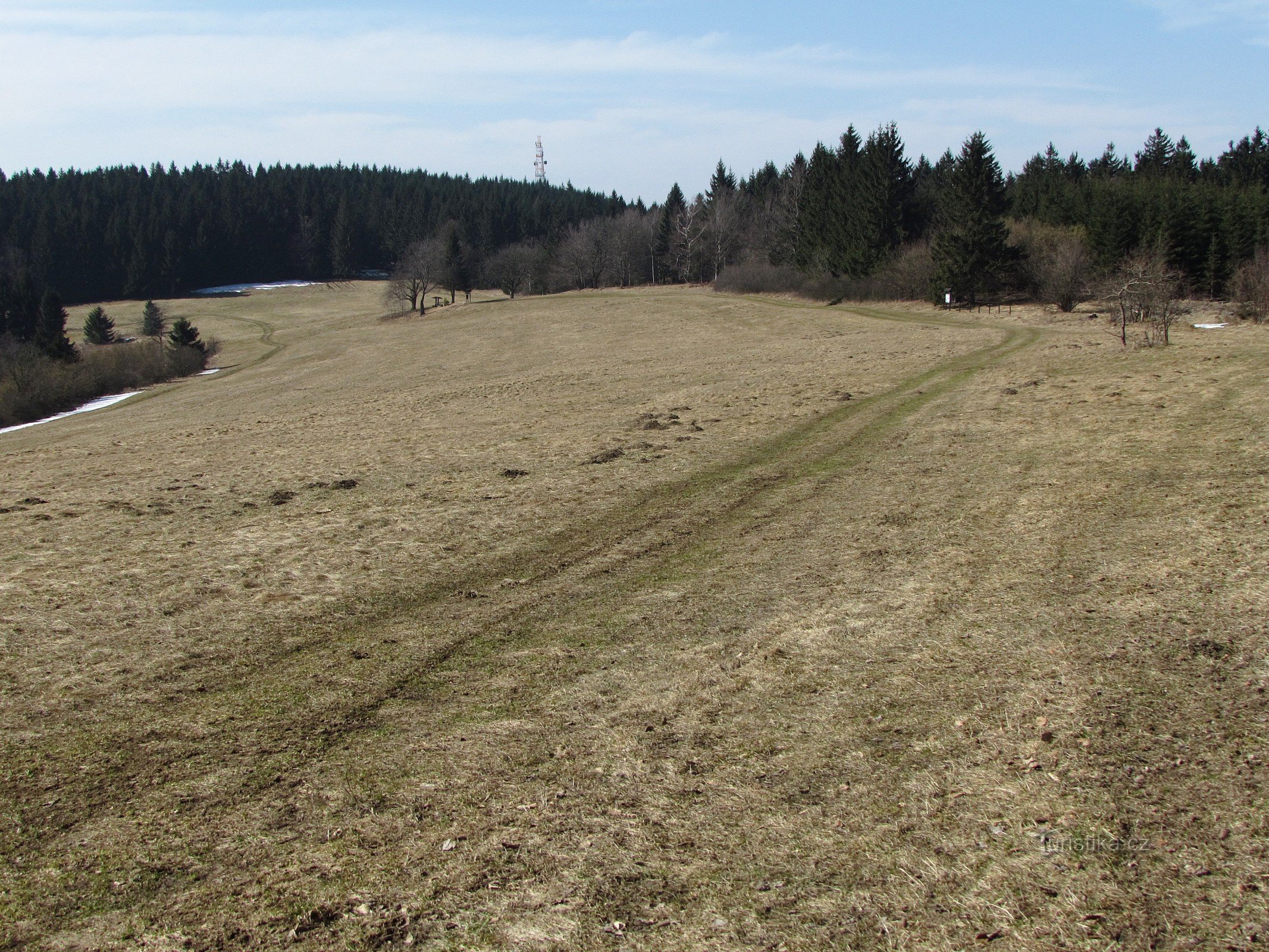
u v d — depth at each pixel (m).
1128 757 5.33
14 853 5.08
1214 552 8.74
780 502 12.79
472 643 8.09
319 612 9.09
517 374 40.78
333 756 6.07
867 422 18.61
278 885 4.71
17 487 18.53
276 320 112.50
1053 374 22.81
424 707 6.79
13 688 7.40
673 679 7.00
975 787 5.19
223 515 13.89
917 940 4.05
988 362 27.14
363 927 4.35
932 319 54.06
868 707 6.28
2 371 58.06
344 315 114.50
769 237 104.50
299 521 13.18
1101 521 10.23
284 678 7.43
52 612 9.36
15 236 135.25
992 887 4.36
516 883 4.63
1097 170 106.81
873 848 4.72
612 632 8.16
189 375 69.31
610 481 14.77
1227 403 16.42
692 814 5.15
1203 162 105.25
